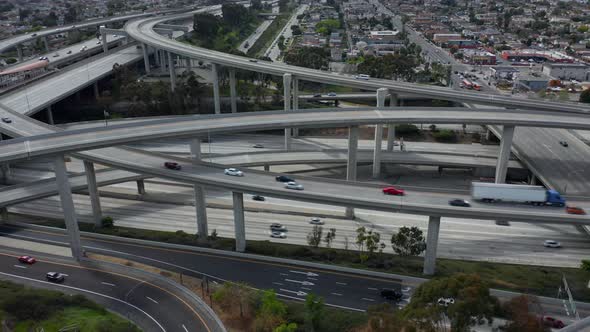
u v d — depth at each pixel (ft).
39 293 262.67
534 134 532.32
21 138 328.70
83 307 258.57
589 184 409.49
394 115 430.61
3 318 239.09
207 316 254.47
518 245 352.28
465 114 439.22
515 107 497.87
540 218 293.43
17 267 304.91
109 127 363.76
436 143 569.23
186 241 344.90
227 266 309.01
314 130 618.85
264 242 345.92
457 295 203.62
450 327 216.54
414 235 310.65
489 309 197.36
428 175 489.26
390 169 503.61
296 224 378.32
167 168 345.92
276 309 242.99
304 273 301.02
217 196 434.30
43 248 331.77
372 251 324.60
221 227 375.25
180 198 429.79
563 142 505.66
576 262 330.13
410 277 293.23
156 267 307.17
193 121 394.52
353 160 423.64
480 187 309.83
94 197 370.53
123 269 302.25
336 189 326.44
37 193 380.58
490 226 379.55
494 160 490.49
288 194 315.58
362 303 270.67
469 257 334.85
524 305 211.41
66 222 310.86
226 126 377.71
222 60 631.56
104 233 358.02
